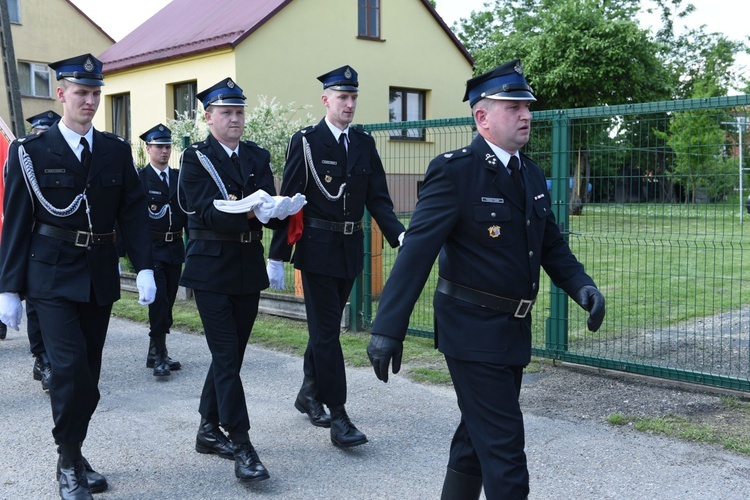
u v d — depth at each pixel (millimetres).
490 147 3123
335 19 20406
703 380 5469
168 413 5371
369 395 5652
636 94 24328
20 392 5918
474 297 3066
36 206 3979
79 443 3949
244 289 4363
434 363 6449
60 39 27625
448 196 3049
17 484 4160
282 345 7234
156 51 20828
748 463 4246
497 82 3068
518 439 2928
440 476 4195
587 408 5227
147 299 4145
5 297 3918
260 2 19906
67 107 3986
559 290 6199
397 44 21906
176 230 6500
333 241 4734
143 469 4363
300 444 4730
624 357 6355
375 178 5016
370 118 21469
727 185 5449
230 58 18641
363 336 7473
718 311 8328
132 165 4238
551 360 6438
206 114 4480
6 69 13820
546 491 3938
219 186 4332
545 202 3219
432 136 7242
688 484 3990
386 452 4562
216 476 4258
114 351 7242
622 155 5824
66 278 3928
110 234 4148
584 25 23953
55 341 3850
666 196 5691
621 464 4266
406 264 3008
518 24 29188
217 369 4227
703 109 5301
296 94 19703
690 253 11945
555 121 6047
